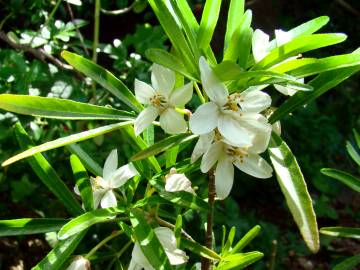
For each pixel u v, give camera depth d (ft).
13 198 1.28
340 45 2.95
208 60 0.54
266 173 0.53
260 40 0.57
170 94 0.54
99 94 1.27
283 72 0.52
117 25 1.85
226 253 0.61
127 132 0.59
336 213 2.12
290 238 1.90
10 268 1.28
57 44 1.25
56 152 1.17
